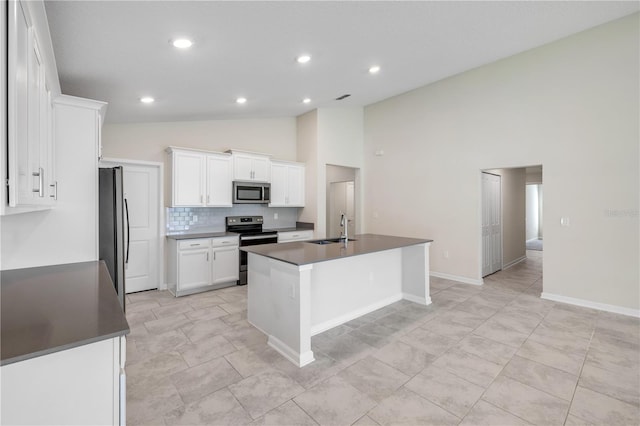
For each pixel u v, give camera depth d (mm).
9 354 893
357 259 3531
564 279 3977
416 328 3195
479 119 4738
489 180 5566
